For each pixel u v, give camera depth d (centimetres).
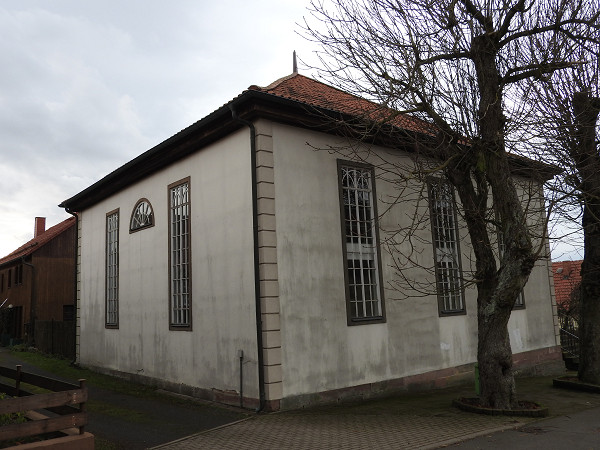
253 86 991
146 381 1219
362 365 1013
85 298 1599
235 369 952
